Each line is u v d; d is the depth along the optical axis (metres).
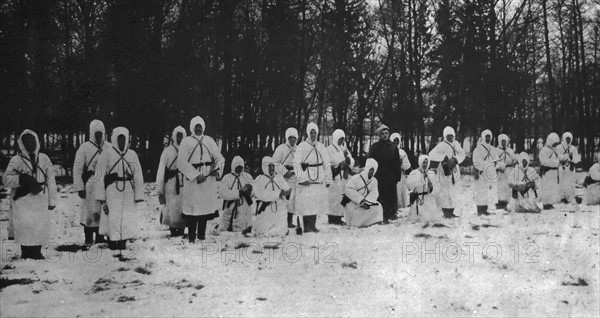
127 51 25.72
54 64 26.06
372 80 44.31
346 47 39.84
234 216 14.85
